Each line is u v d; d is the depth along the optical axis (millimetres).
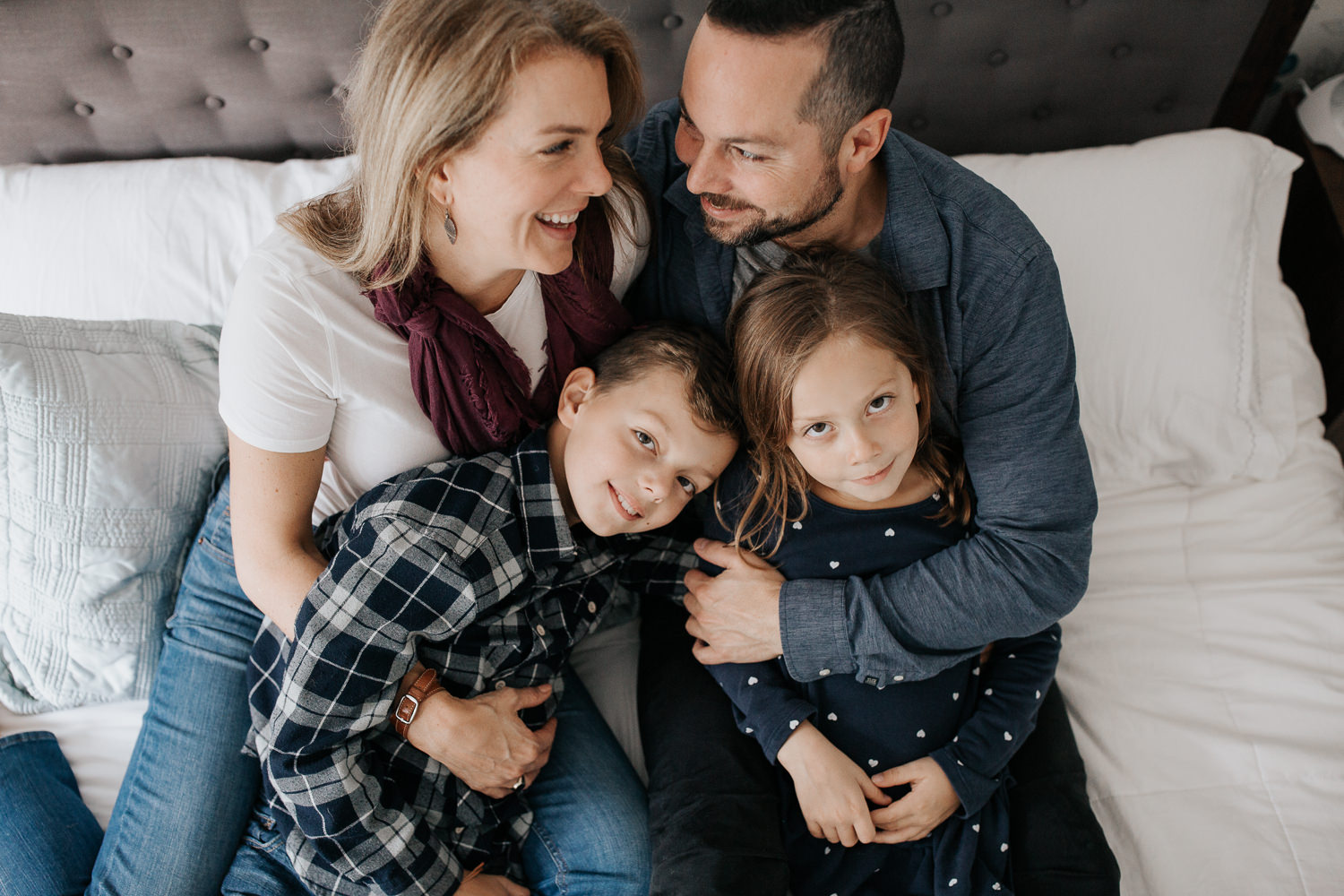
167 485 1227
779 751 1028
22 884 1011
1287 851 1019
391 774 1021
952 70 1529
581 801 1100
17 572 1178
